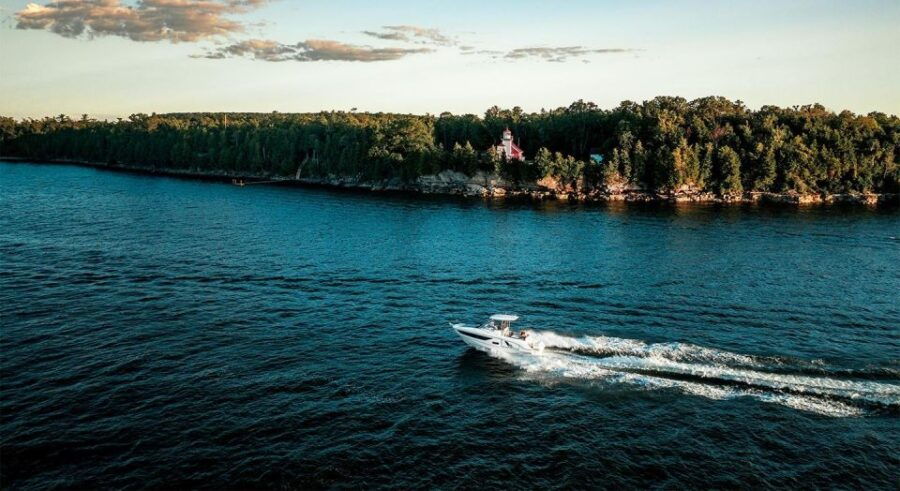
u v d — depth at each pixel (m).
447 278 74.50
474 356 50.28
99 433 37.41
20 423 38.38
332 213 132.25
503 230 110.69
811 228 112.56
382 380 45.50
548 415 40.22
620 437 37.44
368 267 79.75
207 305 62.75
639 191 167.12
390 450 35.94
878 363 47.72
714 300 64.94
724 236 103.94
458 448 36.25
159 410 40.34
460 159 179.12
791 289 69.25
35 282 69.88
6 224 108.44
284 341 53.06
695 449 36.03
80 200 146.38
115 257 83.12
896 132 169.00
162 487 32.44
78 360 48.12
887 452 35.47
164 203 144.12
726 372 46.31
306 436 37.41
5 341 51.66
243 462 34.66
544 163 167.88
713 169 164.62
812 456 35.19
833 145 164.00
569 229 112.06
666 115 180.38
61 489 32.19
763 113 184.25
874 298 65.62
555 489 32.44
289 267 79.06
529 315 60.25
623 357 49.38
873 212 136.00
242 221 117.75
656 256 87.12
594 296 66.69
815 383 44.25
